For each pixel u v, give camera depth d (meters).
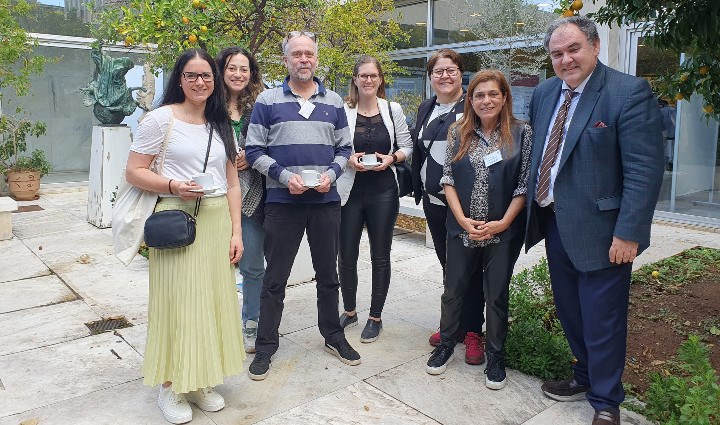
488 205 3.13
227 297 2.96
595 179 2.68
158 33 5.11
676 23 3.38
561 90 2.92
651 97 2.59
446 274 3.39
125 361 3.63
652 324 4.09
